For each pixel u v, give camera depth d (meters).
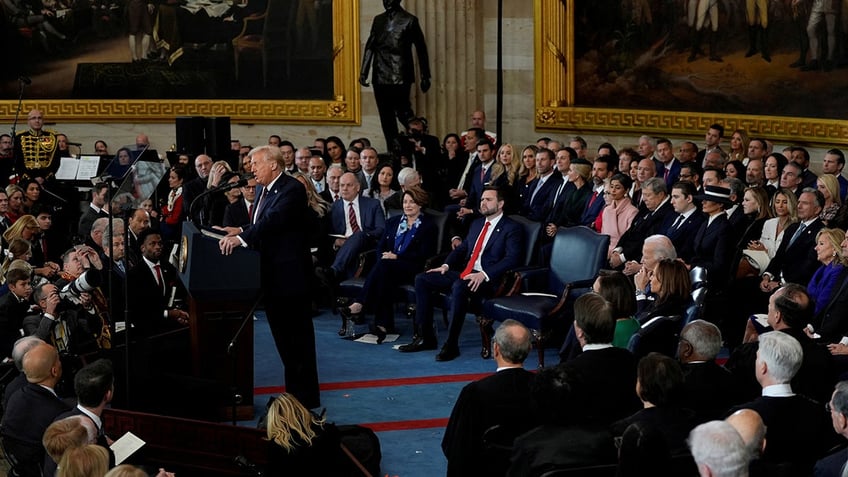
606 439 4.68
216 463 6.16
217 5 16.39
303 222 7.64
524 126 15.57
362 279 10.27
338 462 5.48
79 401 5.66
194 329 7.56
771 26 12.86
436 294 9.67
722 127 12.66
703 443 3.43
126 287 6.81
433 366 9.21
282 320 7.76
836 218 8.87
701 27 13.55
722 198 9.06
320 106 16.27
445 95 15.79
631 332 6.64
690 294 7.18
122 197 7.57
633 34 14.26
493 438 5.48
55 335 7.21
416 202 10.11
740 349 6.34
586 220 10.80
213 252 7.30
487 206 9.61
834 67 12.33
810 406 5.14
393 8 14.58
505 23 15.47
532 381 4.87
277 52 16.36
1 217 10.84
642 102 14.30
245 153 13.91
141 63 16.58
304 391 7.91
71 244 12.58
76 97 16.62
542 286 9.46
